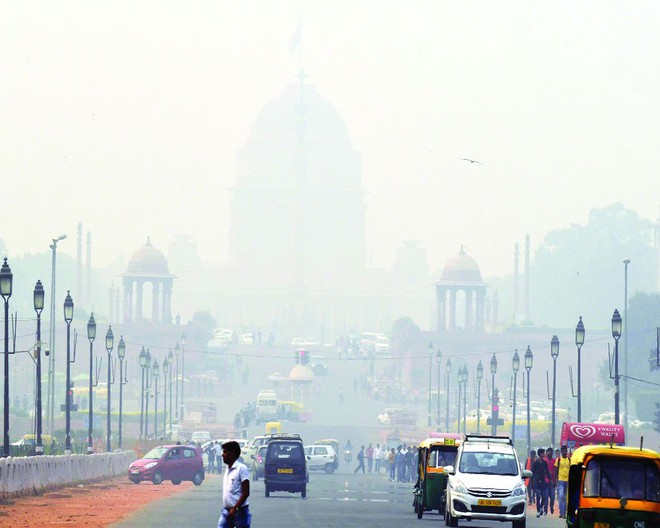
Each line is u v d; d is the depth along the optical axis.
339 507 135.88
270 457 157.88
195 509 125.81
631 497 84.50
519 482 110.00
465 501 108.81
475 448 113.19
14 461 127.50
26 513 111.62
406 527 106.56
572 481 86.19
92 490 156.62
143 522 106.12
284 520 111.19
